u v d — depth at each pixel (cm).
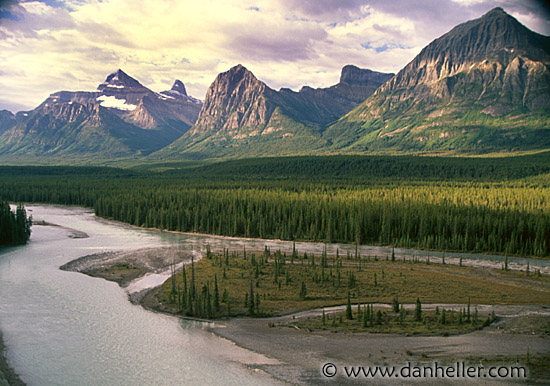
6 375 6550
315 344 7644
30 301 9906
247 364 6956
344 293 10662
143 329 8394
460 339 7606
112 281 11744
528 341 7412
